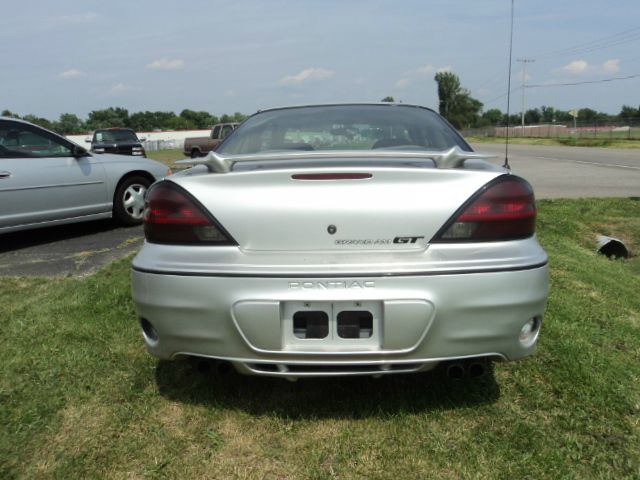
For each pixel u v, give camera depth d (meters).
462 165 2.24
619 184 10.95
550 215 7.02
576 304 3.73
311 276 2.03
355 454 2.13
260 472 2.04
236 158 2.15
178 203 2.19
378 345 2.08
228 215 2.13
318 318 2.07
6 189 5.45
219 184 2.16
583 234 6.39
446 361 2.13
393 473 2.02
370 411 2.42
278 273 2.04
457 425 2.30
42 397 2.53
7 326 3.35
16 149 5.65
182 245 2.18
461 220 2.09
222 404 2.50
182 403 2.51
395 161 2.31
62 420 2.36
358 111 3.24
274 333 2.06
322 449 2.16
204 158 2.23
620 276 4.75
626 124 44.09
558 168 15.34
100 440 2.22
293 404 2.49
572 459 2.08
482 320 2.07
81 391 2.59
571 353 2.87
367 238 2.09
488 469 2.02
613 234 6.49
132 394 2.57
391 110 3.26
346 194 2.09
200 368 2.30
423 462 2.07
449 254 2.07
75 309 3.61
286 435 2.26
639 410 2.38
